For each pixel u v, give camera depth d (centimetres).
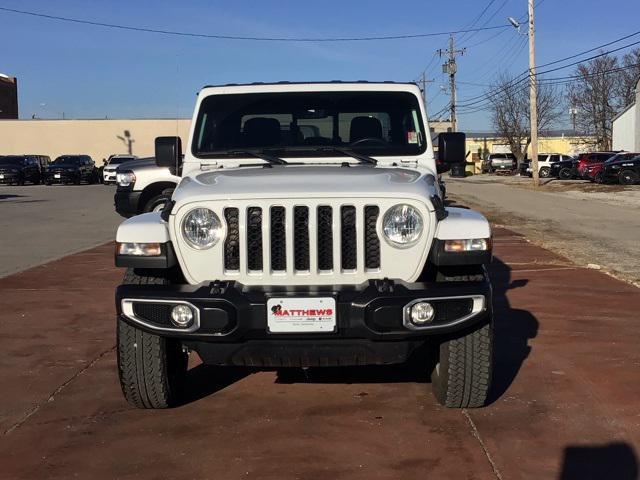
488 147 8881
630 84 6234
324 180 433
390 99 543
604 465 379
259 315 390
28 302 805
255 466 380
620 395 486
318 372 545
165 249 412
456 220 411
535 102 3800
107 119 5988
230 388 511
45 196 2988
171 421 446
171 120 6012
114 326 695
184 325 399
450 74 6072
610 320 709
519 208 2280
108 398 489
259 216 409
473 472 371
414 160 527
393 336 392
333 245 406
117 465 384
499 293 850
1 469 379
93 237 1462
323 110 541
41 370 554
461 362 432
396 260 408
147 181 1103
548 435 418
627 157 3669
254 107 543
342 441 412
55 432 430
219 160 529
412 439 414
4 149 5975
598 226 1686
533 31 3734
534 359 574
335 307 389
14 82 7775
